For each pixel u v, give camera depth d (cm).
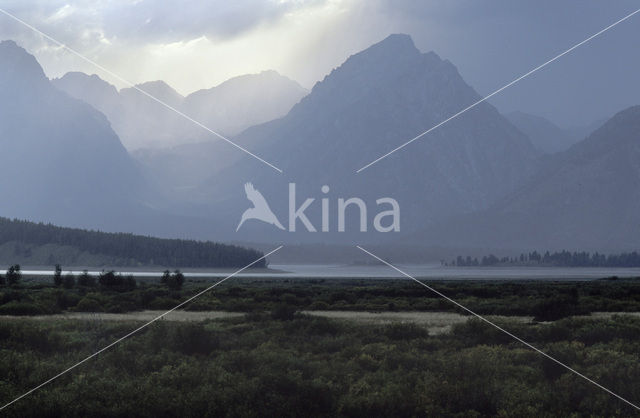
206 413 2275
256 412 2275
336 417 2289
